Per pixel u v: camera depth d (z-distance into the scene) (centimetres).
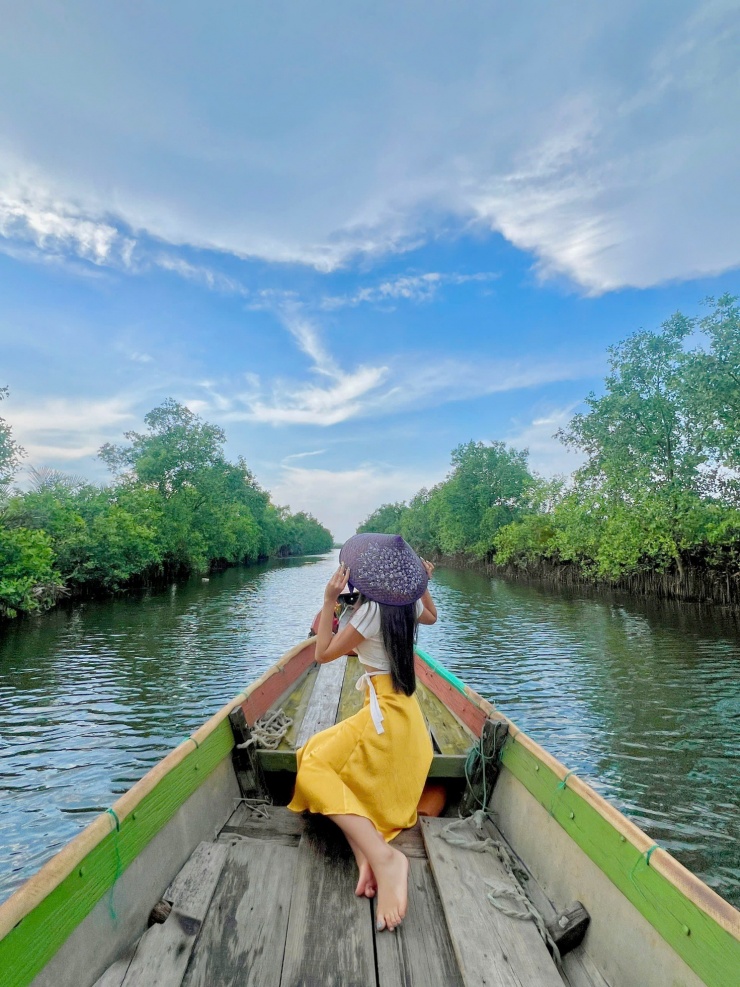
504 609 2008
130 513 2909
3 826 530
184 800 251
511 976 177
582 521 2388
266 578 3928
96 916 180
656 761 674
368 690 256
